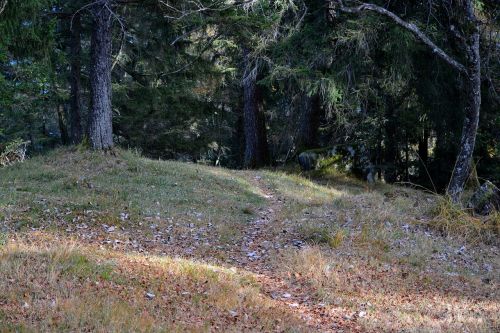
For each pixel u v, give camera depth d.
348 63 17.73
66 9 18.28
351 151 20.66
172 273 7.68
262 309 6.71
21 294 5.86
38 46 14.34
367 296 7.83
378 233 10.91
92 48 16.48
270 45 18.42
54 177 14.28
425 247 10.46
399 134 21.39
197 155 30.08
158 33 22.11
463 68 12.77
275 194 16.16
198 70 23.52
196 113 26.03
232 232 11.04
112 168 15.36
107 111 16.66
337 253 9.77
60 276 6.68
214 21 16.03
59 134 33.41
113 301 6.02
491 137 18.55
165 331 5.39
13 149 18.69
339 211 12.73
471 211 12.52
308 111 21.98
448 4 13.08
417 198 15.05
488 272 9.56
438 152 21.70
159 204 12.55
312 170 20.42
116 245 9.16
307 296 7.64
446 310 7.42
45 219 10.19
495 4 15.27
